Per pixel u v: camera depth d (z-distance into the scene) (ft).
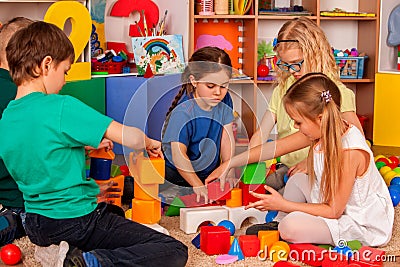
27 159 5.00
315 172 5.99
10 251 5.49
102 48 9.57
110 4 9.63
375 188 5.86
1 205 6.62
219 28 10.41
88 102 8.43
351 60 10.55
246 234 6.07
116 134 5.09
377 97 10.60
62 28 7.96
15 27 6.46
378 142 10.66
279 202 5.79
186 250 5.14
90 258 4.65
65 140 4.95
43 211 5.07
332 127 5.60
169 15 9.75
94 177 6.68
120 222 5.22
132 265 4.77
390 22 10.78
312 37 6.87
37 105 5.00
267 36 10.84
